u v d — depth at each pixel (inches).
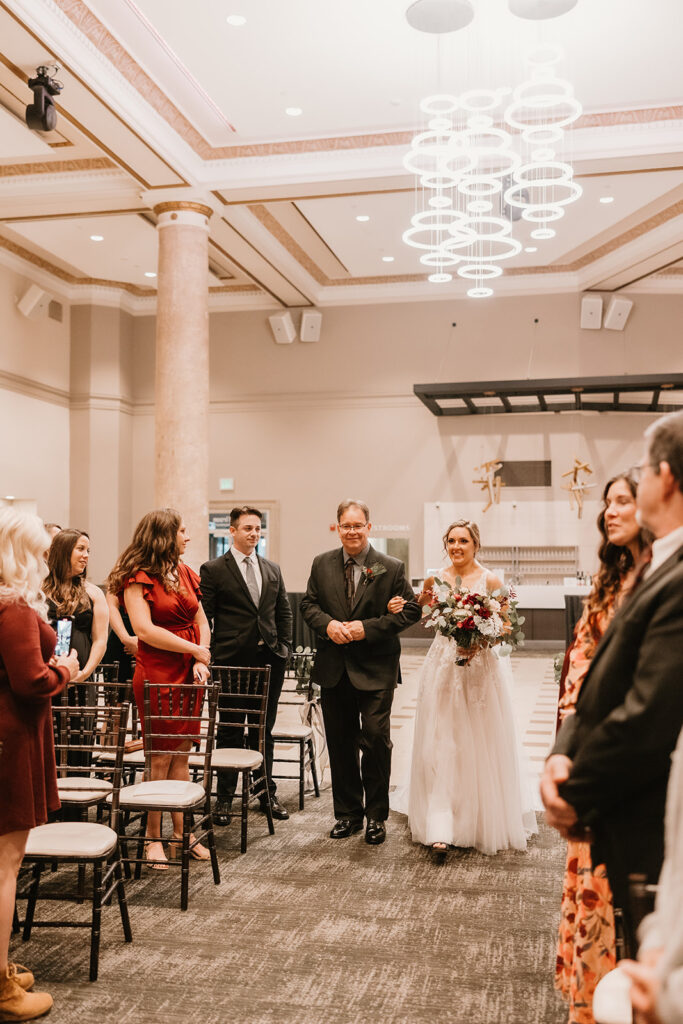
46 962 123.3
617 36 301.1
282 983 118.0
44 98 286.4
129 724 256.5
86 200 414.6
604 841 67.5
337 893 151.1
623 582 97.7
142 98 330.3
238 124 369.7
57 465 603.8
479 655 178.7
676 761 43.4
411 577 608.7
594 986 89.6
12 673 105.8
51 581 183.6
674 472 64.2
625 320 580.4
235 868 163.6
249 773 183.9
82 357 617.6
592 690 67.1
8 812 105.0
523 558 601.0
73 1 277.3
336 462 621.6
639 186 428.1
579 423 597.9
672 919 40.8
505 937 133.3
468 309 604.7
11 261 550.0
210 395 642.2
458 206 453.1
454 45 306.8
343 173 386.6
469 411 597.3
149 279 604.7
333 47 309.3
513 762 179.9
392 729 309.9
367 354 619.2
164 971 121.1
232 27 295.9
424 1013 110.2
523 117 361.1
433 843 167.8
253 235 478.3
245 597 199.5
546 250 537.6
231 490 635.5
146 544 167.6
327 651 186.7
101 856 117.5
